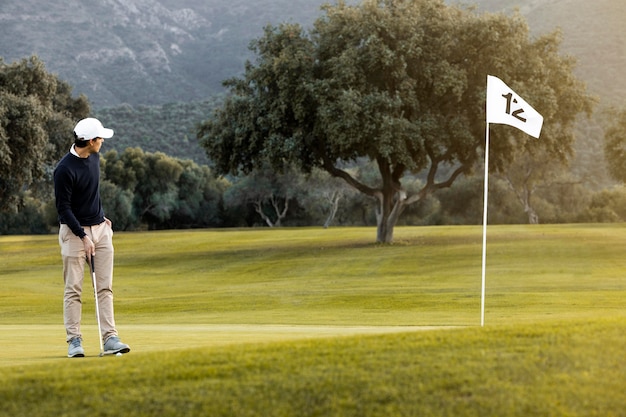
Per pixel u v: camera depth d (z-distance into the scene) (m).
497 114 9.68
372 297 19.41
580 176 87.50
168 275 32.53
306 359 5.15
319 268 31.31
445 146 36.00
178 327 12.06
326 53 36.56
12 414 4.45
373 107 33.25
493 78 9.70
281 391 4.61
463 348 5.34
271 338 8.80
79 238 7.52
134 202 82.12
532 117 9.67
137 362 5.29
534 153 37.94
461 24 34.81
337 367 4.96
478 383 4.66
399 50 33.88
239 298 20.69
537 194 78.38
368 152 36.25
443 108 36.88
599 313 13.73
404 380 4.72
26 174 41.41
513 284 23.05
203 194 88.75
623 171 55.41
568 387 4.60
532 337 5.60
